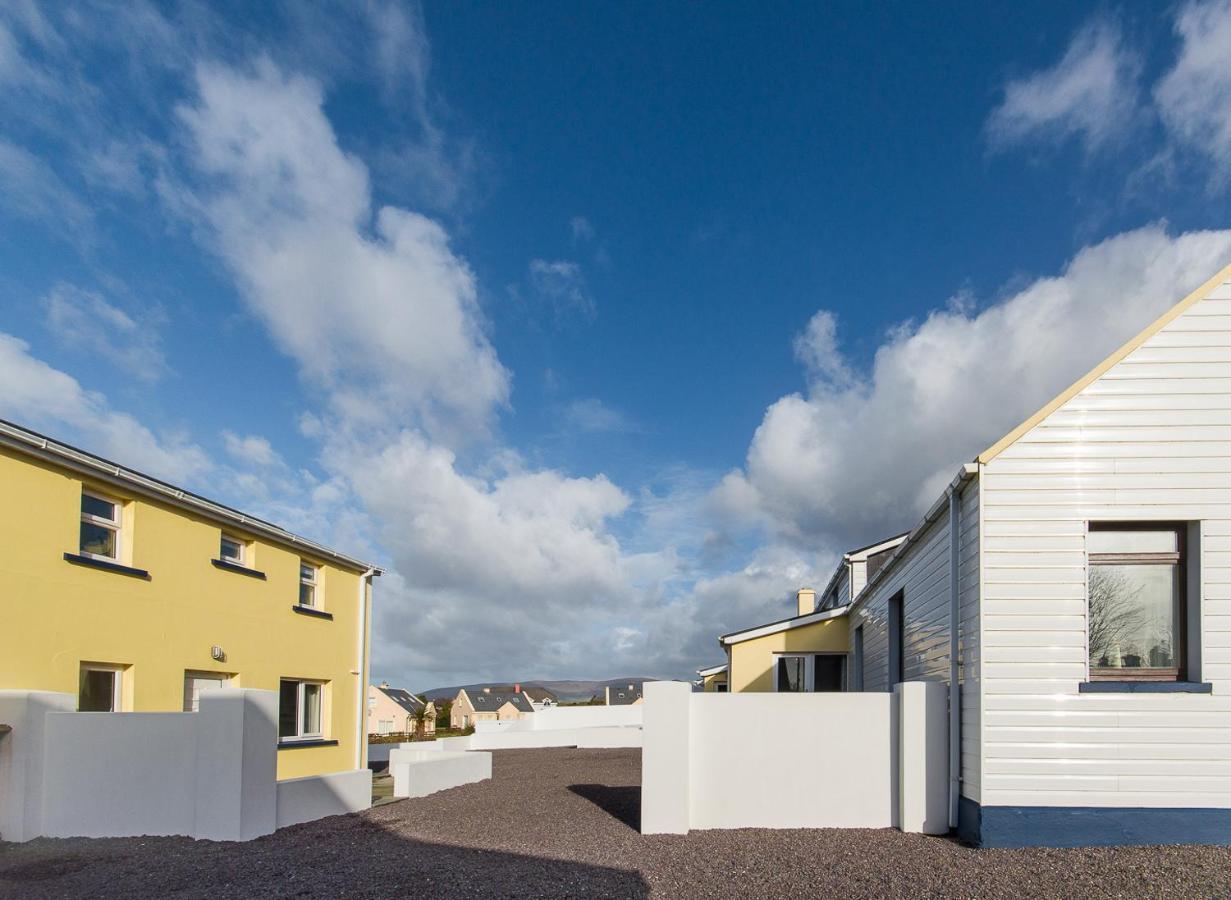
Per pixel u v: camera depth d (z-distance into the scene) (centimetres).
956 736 870
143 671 1047
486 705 8788
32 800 834
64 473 936
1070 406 836
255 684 1295
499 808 1121
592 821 990
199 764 864
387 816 1046
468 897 628
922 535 1061
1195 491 817
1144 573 838
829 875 691
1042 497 827
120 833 854
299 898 625
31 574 884
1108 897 611
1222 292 843
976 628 828
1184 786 779
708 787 921
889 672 1352
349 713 1609
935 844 806
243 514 1258
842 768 918
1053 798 786
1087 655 803
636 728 2875
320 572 1546
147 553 1066
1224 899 602
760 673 1908
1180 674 817
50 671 902
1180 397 831
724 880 680
